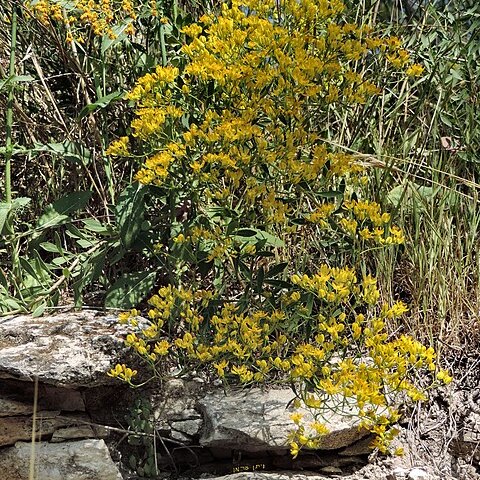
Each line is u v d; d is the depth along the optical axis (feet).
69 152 8.76
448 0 10.34
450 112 9.37
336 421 7.35
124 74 9.44
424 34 10.09
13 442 7.27
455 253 8.66
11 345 7.45
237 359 7.70
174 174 7.28
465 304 8.38
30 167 9.73
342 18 8.18
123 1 8.41
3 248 9.37
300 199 7.98
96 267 8.10
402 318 8.41
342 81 7.80
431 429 7.79
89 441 7.32
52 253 9.37
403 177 8.94
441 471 7.51
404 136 9.03
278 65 7.09
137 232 8.02
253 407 7.54
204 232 7.32
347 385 6.77
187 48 7.38
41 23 9.00
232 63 7.29
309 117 7.55
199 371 7.97
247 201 7.29
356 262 8.12
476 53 9.91
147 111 7.16
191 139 7.04
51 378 7.09
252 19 7.27
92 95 9.62
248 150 7.32
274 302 7.56
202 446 7.55
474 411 7.73
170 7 8.93
